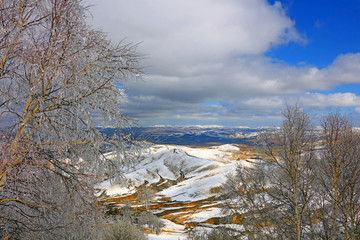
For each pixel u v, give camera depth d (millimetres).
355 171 8336
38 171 4246
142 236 11922
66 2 4379
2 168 3695
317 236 9820
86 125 4742
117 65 4992
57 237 4785
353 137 8742
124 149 5090
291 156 9609
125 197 62406
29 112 4305
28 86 4160
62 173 4840
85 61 4625
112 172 5133
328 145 9062
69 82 4246
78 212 4840
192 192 79875
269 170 10539
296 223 9312
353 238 8102
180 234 34250
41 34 4344
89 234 4922
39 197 4578
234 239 12352
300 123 9703
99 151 4973
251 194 11109
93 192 4953
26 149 4039
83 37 4547
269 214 10664
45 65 3959
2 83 4242
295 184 9398
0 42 3838
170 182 100500
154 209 65250
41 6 4410
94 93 4621
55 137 4340
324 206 9391
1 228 4234
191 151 136250
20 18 4078
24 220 4594
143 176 103312
